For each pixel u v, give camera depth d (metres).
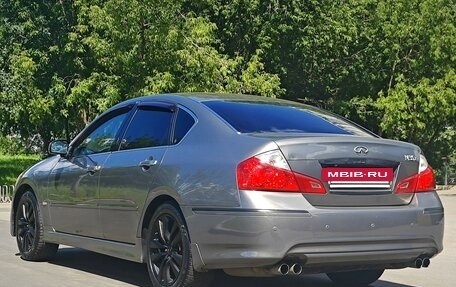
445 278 7.99
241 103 6.50
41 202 7.90
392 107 27.25
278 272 5.29
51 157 8.10
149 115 6.76
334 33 27.61
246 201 5.29
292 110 6.64
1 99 21.03
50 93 21.42
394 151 5.85
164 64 20.59
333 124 6.55
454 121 29.50
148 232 6.19
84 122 22.72
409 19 27.70
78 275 7.38
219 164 5.57
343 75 29.34
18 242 8.37
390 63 28.83
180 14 21.64
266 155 5.38
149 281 7.06
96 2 20.61
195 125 6.13
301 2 26.38
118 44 20.14
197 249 5.59
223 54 24.53
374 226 5.55
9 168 32.22
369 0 28.86
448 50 27.30
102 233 6.86
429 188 6.04
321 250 5.35
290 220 5.24
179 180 5.83
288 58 27.31
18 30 21.23
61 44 21.33
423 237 5.84
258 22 25.30
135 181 6.36
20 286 6.77
